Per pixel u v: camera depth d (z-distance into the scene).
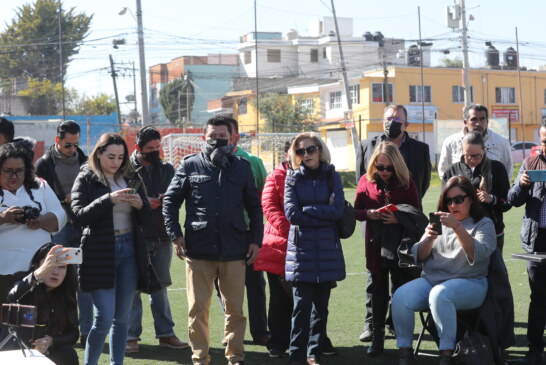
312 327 6.06
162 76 81.12
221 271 5.95
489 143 7.32
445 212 5.91
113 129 45.50
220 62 77.62
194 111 73.88
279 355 6.49
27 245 5.25
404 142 7.02
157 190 6.81
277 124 51.34
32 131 39.44
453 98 52.72
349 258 11.99
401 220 6.23
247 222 6.97
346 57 72.25
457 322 5.73
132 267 5.56
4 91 78.50
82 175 5.54
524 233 6.16
